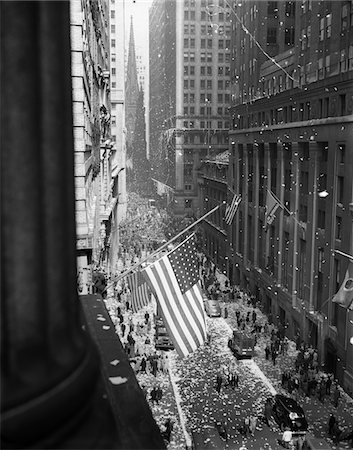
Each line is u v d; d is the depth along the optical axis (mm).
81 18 21969
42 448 1902
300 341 36344
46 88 1941
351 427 24562
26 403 1864
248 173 54500
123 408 3174
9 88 1874
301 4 39625
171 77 113312
